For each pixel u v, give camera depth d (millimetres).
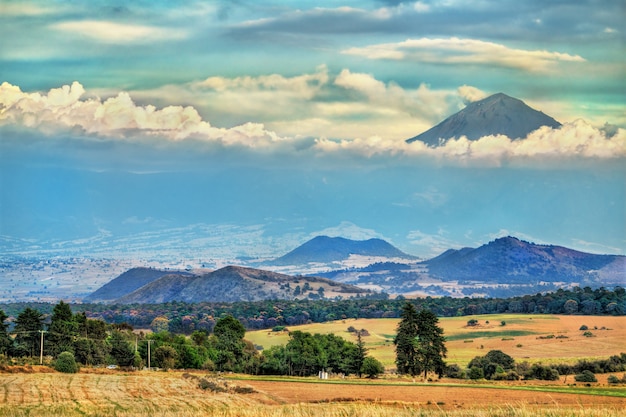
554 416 62469
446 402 113312
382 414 66500
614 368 183375
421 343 185375
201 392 124250
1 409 88625
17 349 176375
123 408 95375
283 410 72125
